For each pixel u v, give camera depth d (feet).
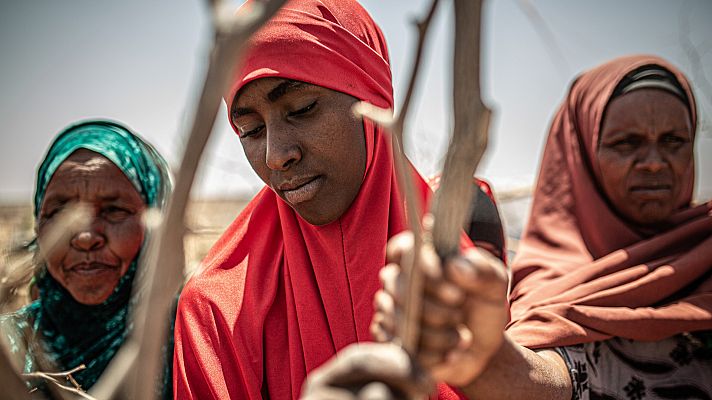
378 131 5.03
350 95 4.82
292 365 4.99
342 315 4.96
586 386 5.31
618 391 5.48
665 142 6.27
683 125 6.27
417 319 2.51
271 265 5.46
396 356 2.39
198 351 5.22
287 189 4.81
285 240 5.26
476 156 2.37
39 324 6.84
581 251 6.65
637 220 6.47
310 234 5.16
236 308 5.32
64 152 6.82
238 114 4.92
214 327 5.29
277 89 4.67
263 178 5.02
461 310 2.69
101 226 6.68
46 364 6.43
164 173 7.50
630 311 5.60
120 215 6.79
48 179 6.75
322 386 2.36
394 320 2.65
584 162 6.90
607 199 6.72
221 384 5.09
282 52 4.67
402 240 2.75
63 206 6.67
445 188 2.44
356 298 4.91
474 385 3.79
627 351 5.65
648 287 5.89
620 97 6.42
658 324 5.54
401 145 2.33
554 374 4.21
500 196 12.38
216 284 5.48
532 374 3.94
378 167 5.07
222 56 1.93
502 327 2.94
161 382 5.99
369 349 2.42
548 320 5.49
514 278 6.81
